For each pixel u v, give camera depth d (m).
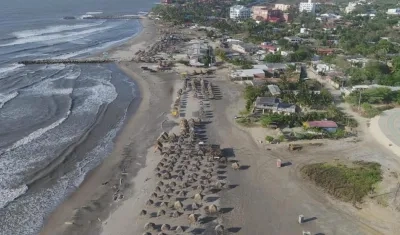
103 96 121.44
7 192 68.50
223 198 66.25
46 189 70.00
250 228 58.94
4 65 156.88
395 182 70.12
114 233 57.97
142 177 73.50
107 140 90.19
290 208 63.78
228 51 186.50
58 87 129.50
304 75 141.88
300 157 80.56
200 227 58.75
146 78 142.75
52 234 58.50
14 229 59.47
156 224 59.41
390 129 90.81
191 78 141.62
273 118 95.56
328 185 69.56
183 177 72.25
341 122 97.50
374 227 58.91
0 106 108.81
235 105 112.38
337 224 59.78
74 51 187.38
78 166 78.25
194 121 97.81
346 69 141.75
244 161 79.00
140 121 101.56
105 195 68.25
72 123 99.00
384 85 123.75
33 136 90.31
